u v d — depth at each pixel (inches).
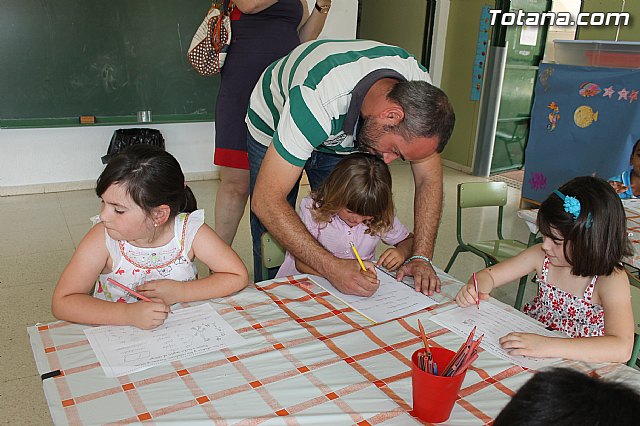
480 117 196.9
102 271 49.4
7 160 154.2
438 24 205.3
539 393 17.8
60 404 32.0
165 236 48.5
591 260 46.6
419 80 51.1
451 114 45.8
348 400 33.1
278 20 83.7
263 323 42.4
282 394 33.5
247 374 35.4
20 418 64.0
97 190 42.4
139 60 158.4
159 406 32.0
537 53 203.2
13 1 139.3
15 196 155.0
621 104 124.5
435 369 31.8
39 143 156.3
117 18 151.9
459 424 31.5
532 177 150.2
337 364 37.0
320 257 51.1
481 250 91.4
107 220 42.8
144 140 161.5
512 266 55.4
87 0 147.1
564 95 136.6
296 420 31.0
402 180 189.2
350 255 63.7
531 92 206.5
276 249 61.3
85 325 41.2
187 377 34.9
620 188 100.3
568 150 138.6
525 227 146.5
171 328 41.1
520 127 209.5
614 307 47.1
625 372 37.8
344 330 42.0
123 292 48.2
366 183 56.4
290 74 57.3
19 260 110.5
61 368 35.5
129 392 33.2
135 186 41.8
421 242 58.4
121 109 160.6
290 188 53.8
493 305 48.1
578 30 159.8
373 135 47.0
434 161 60.6
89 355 37.1
